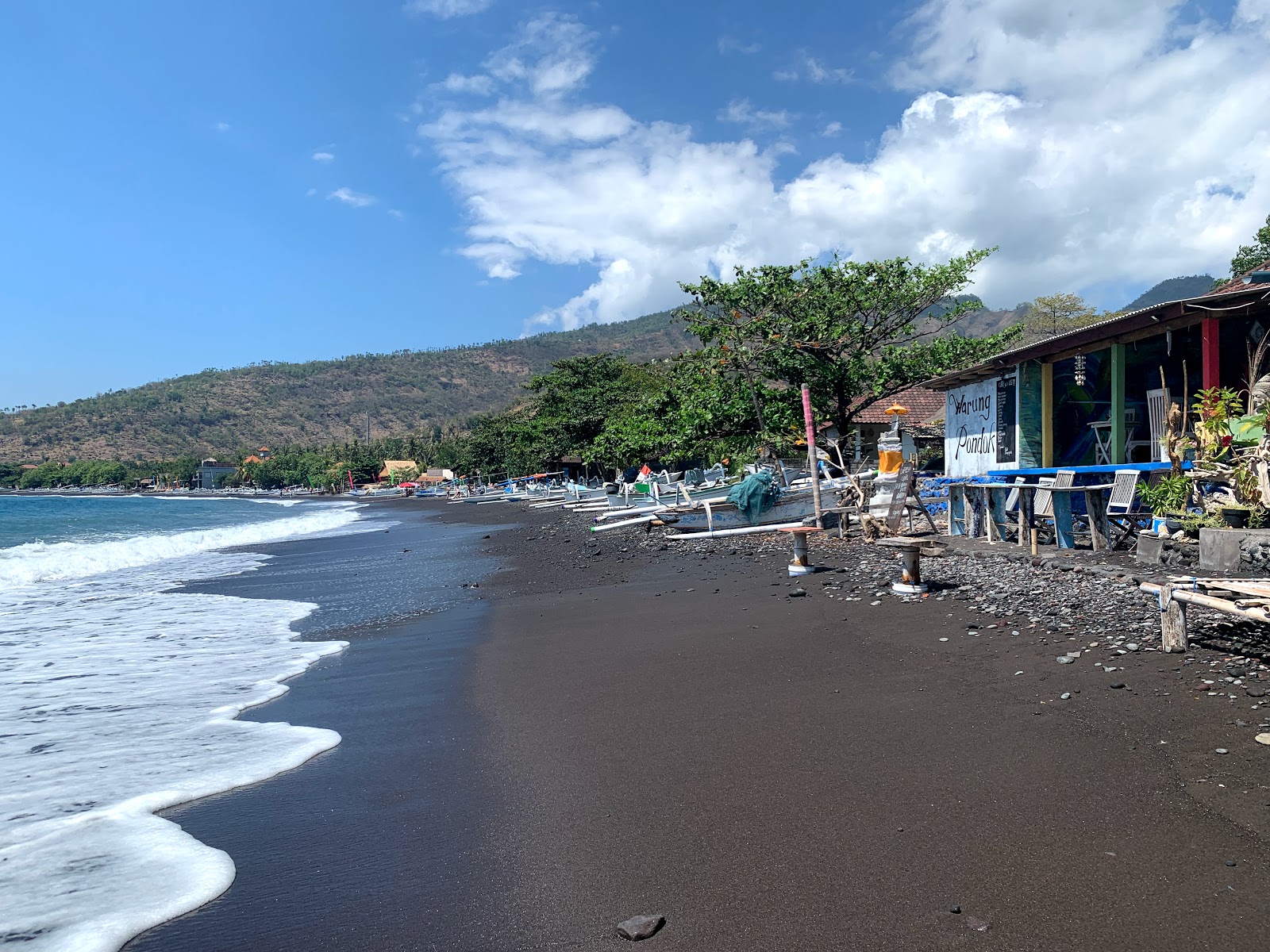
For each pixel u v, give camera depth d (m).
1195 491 8.75
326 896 3.23
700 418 23.88
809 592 9.41
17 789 4.46
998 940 2.62
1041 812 3.49
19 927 3.03
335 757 4.96
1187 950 2.51
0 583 15.91
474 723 5.52
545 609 10.20
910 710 4.95
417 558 19.34
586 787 4.20
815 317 22.72
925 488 17.05
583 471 61.34
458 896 3.17
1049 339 13.48
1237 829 3.20
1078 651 5.77
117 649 8.76
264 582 15.36
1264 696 4.54
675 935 2.78
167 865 3.53
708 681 6.00
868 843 3.34
